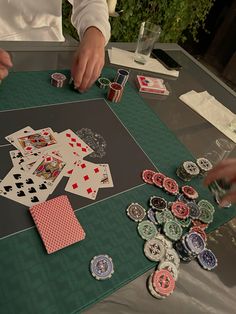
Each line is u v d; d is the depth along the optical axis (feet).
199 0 9.62
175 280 1.96
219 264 2.16
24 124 2.70
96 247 2.00
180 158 2.99
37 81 3.27
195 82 4.37
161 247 2.12
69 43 4.07
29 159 2.40
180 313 1.81
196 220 2.42
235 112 4.01
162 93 3.84
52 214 2.06
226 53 11.83
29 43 3.81
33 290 1.69
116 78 3.58
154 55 4.60
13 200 2.08
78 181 2.37
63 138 2.70
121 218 2.24
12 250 1.83
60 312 1.64
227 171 2.46
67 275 1.80
